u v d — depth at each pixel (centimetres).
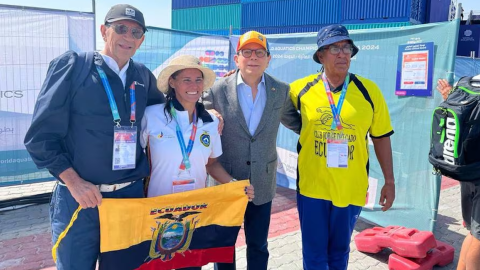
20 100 500
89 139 194
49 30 503
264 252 278
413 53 381
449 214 503
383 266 358
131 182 212
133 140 205
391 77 409
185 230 232
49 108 183
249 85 264
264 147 265
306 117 257
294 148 562
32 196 521
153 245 223
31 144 184
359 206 259
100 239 205
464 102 249
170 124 222
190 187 229
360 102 246
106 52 206
